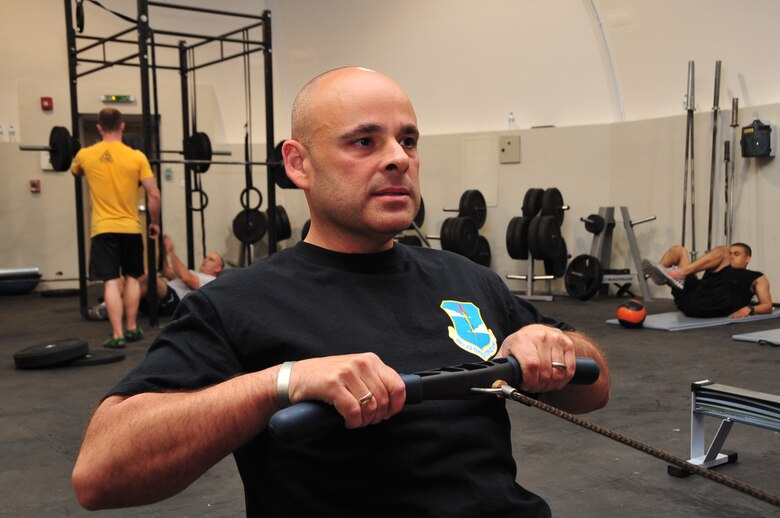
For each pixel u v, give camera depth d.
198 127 8.95
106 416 0.85
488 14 8.11
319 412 0.78
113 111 5.13
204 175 9.01
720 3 6.76
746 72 6.79
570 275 7.33
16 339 5.55
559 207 7.61
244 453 1.00
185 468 0.83
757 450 2.79
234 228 8.50
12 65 8.36
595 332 5.40
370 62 8.80
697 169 7.11
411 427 0.94
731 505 2.29
